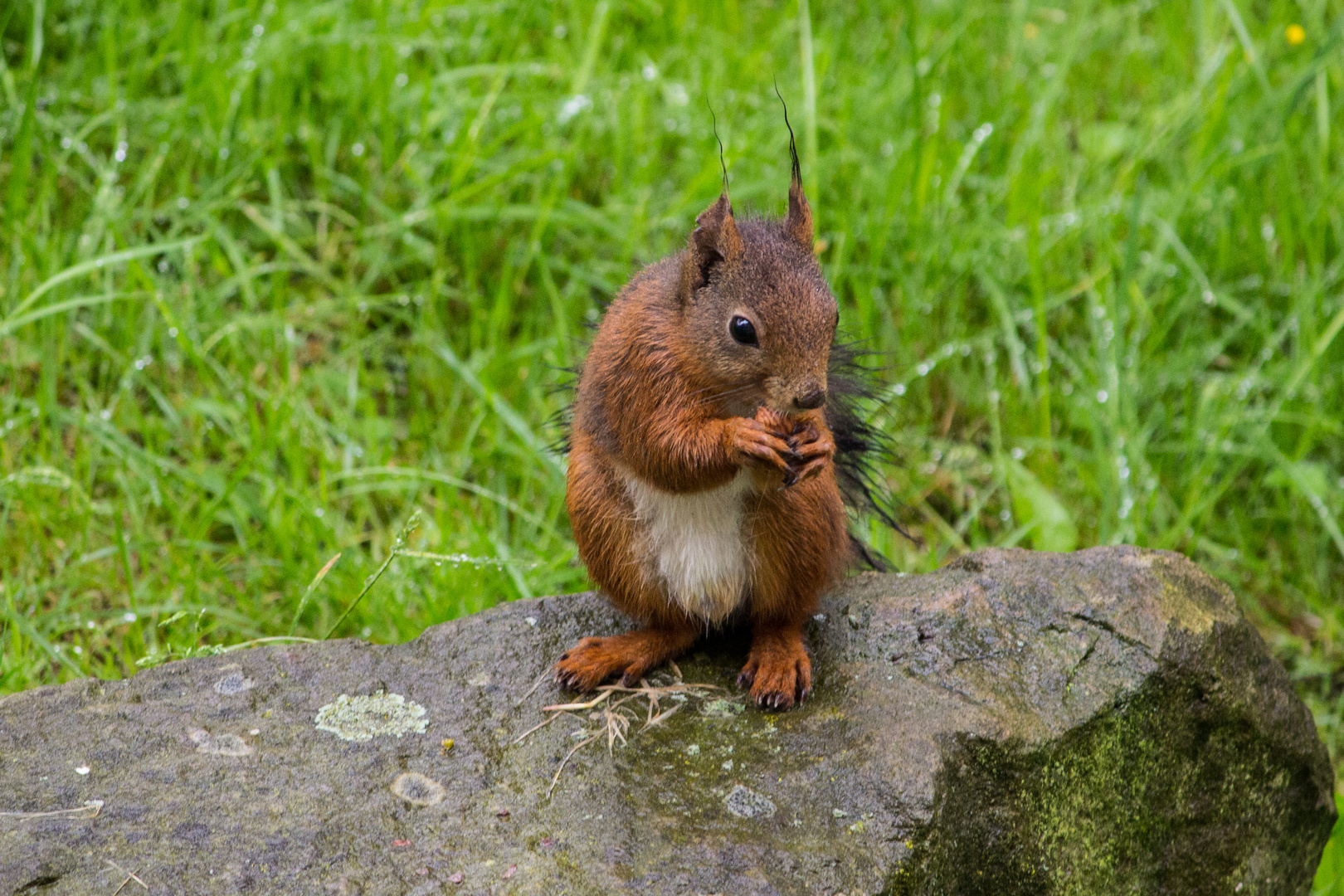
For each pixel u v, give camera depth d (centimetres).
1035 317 1224
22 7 1291
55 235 1128
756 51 1443
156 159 1178
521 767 617
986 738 634
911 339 1216
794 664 675
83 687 647
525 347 1164
